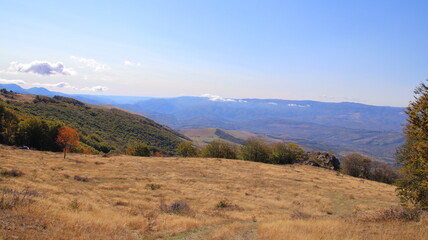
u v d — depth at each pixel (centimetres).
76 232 940
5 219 874
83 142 9181
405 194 1667
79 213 1311
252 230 1383
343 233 1194
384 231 1227
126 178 3522
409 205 1686
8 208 1002
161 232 1268
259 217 2094
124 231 1169
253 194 3297
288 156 7419
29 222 912
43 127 6544
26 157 4094
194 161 5844
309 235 1114
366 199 3281
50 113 12512
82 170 3669
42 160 4044
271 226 1377
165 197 2691
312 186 4022
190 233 1275
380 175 6250
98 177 3347
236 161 6231
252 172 4941
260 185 3881
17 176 2569
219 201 2672
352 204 2991
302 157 7600
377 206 2864
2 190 1437
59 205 1446
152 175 4012
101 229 1071
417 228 1253
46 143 6506
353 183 4538
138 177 3669
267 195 3294
